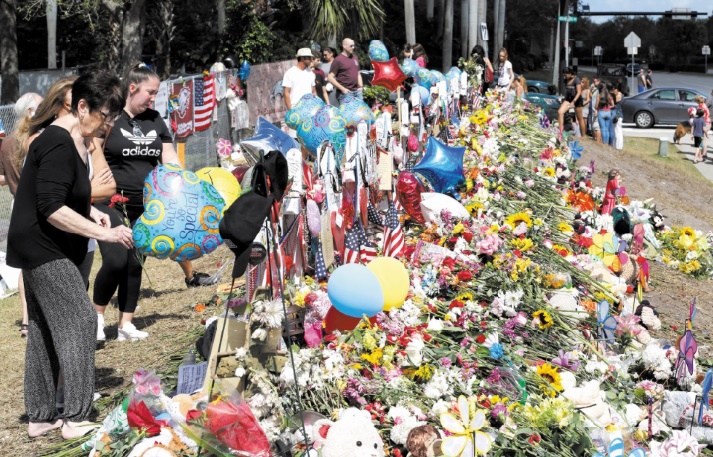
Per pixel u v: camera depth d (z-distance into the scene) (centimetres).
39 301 448
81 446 433
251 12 2477
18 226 439
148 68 641
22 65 3294
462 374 498
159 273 848
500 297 634
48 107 457
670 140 2888
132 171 638
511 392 507
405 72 1334
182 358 535
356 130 678
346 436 402
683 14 5650
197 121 1394
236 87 1620
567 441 470
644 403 595
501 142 1211
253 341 422
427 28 4588
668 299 938
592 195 1221
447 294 653
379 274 536
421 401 468
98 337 609
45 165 432
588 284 794
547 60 7731
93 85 443
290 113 766
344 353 479
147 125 641
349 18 2497
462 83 1519
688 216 1656
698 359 716
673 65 10475
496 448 446
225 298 578
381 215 749
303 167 593
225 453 377
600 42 11944
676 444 499
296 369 430
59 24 3161
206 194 536
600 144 2252
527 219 833
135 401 402
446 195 873
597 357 632
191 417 378
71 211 432
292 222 555
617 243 909
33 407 466
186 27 2745
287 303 517
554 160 1309
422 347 495
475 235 731
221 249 948
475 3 3136
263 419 405
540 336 630
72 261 452
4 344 650
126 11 1797
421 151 1048
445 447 411
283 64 1848
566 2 4488
